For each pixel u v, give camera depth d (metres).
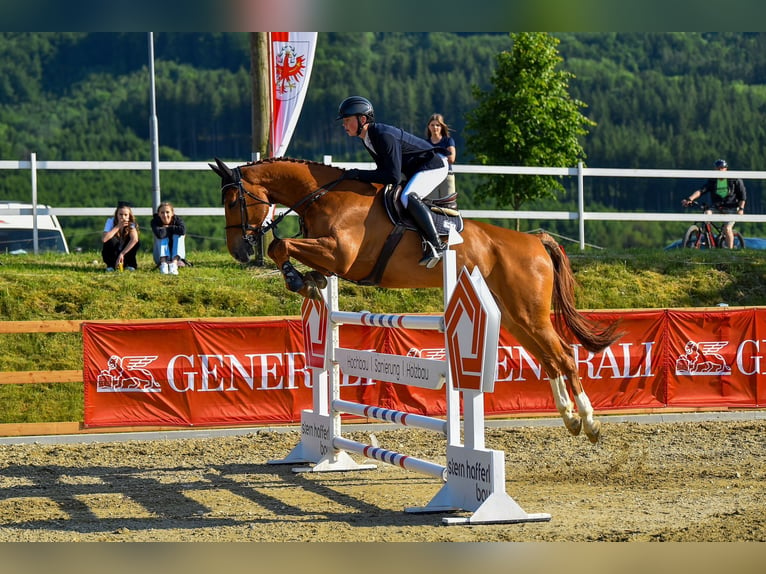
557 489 9.15
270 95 16.86
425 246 9.07
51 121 92.75
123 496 8.95
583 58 98.12
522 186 22.44
